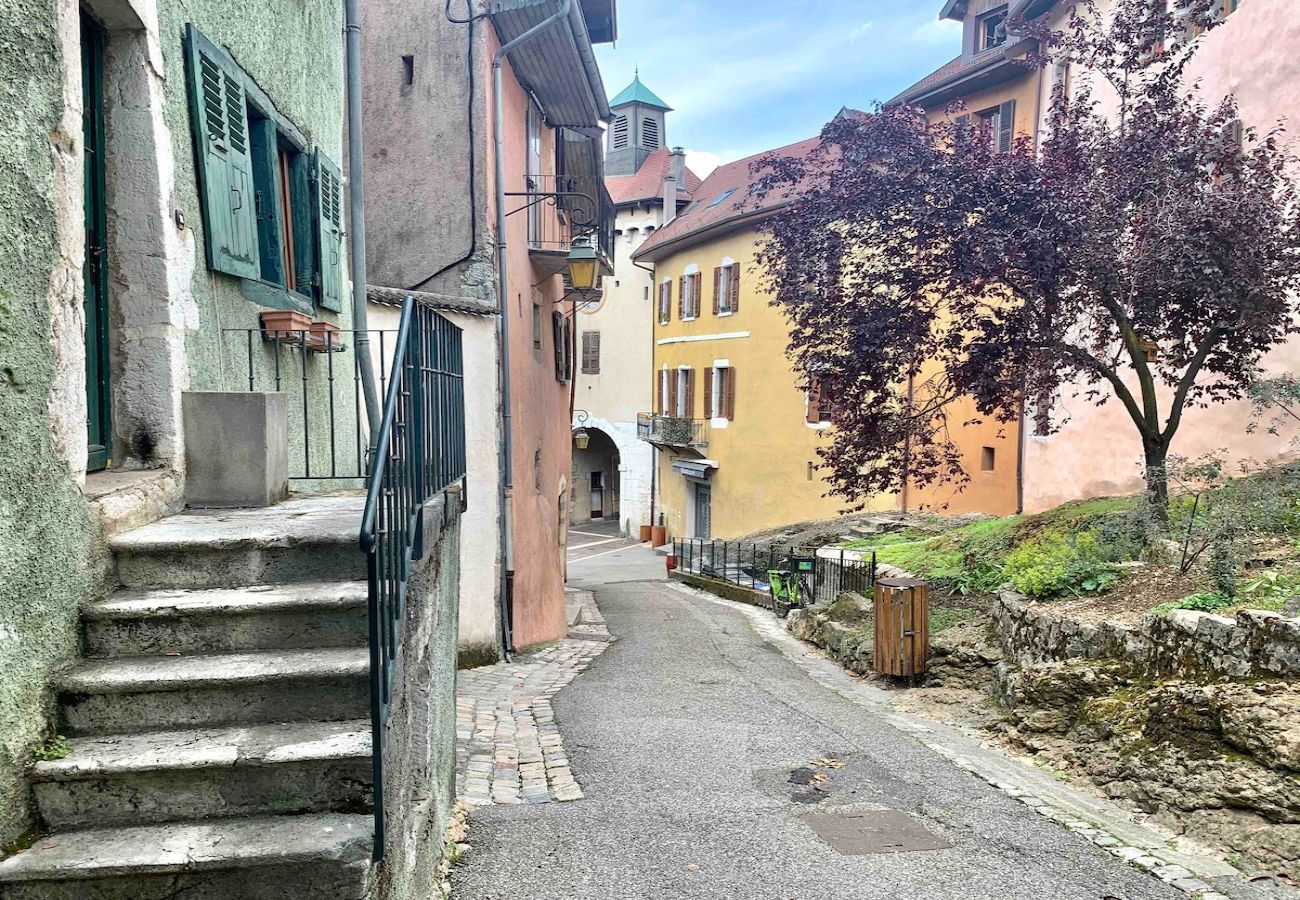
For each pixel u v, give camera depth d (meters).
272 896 2.51
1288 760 4.54
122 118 4.10
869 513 22.59
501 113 11.69
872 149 9.85
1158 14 9.38
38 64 2.77
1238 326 8.29
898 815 5.21
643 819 5.17
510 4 11.56
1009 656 8.12
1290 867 4.27
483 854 4.63
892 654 8.91
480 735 7.16
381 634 2.73
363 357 6.08
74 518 3.04
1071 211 8.39
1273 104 10.86
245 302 5.19
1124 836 4.83
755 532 27.78
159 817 2.69
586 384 39.78
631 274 38.25
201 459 4.36
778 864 4.52
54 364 2.88
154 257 4.18
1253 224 7.83
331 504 4.59
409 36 11.95
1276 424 10.66
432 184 11.91
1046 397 9.70
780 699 8.57
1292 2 10.53
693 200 37.16
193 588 3.41
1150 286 8.31
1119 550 8.45
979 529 13.49
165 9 4.27
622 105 42.56
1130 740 5.61
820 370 10.73
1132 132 8.98
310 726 2.94
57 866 2.42
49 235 2.83
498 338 11.50
